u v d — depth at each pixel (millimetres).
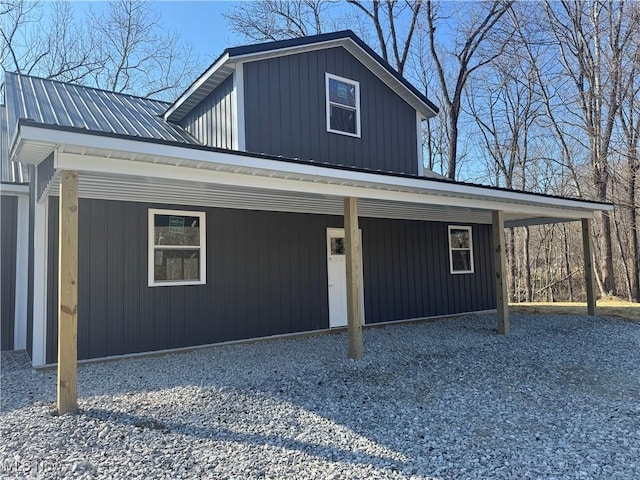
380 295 9984
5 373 5891
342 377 5430
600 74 16688
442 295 11195
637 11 15383
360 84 9438
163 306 7164
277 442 3490
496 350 7047
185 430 3736
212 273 7711
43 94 8594
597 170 16609
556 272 20984
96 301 6590
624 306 13133
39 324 6086
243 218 8164
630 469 2980
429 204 7430
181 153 4301
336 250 9477
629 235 17859
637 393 4707
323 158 8609
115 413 4133
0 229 7348
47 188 5129
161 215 7281
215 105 8375
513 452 3268
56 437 3521
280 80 8203
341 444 3447
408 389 4910
